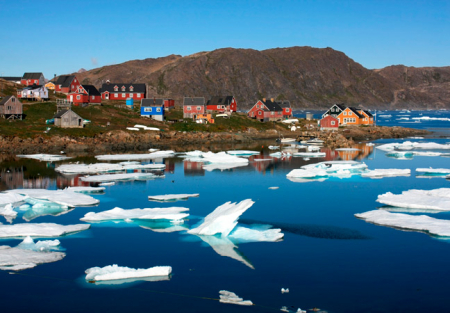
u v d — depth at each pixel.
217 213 39.56
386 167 72.44
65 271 29.81
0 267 30.16
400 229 38.16
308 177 62.44
